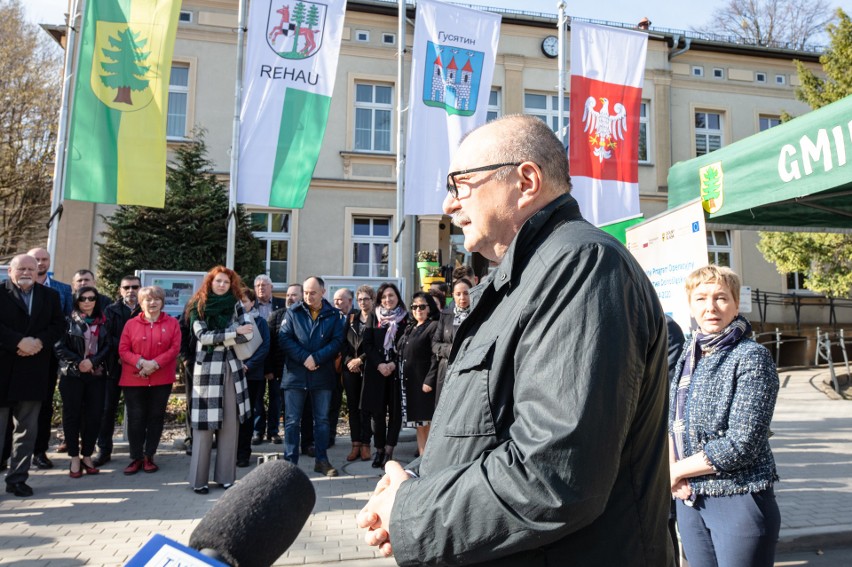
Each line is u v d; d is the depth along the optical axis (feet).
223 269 17.39
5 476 17.79
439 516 3.50
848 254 40.45
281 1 27.63
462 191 4.64
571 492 3.15
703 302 8.05
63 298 20.93
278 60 27.45
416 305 19.61
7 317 16.05
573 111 31.27
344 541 13.42
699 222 12.01
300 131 27.40
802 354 53.83
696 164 13.73
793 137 10.89
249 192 26.81
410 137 29.27
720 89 59.31
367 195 51.44
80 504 16.01
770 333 50.88
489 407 3.82
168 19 24.88
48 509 15.57
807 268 43.01
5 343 15.97
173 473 19.13
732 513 7.22
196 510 15.57
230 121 49.19
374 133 52.65
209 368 17.11
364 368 20.68
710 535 7.59
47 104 65.62
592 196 31.09
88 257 46.42
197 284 26.18
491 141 4.54
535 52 55.01
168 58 24.76
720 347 7.86
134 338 19.01
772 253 44.19
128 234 36.99
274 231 50.24
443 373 18.47
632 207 31.55
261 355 20.80
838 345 53.16
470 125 30.01
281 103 27.32
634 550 3.65
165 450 22.20
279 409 23.95
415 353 19.21
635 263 4.11
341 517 15.06
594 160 31.27
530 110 55.31
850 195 12.69
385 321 20.75
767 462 7.29
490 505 3.34
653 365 3.91
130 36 24.52
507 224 4.47
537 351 3.54
